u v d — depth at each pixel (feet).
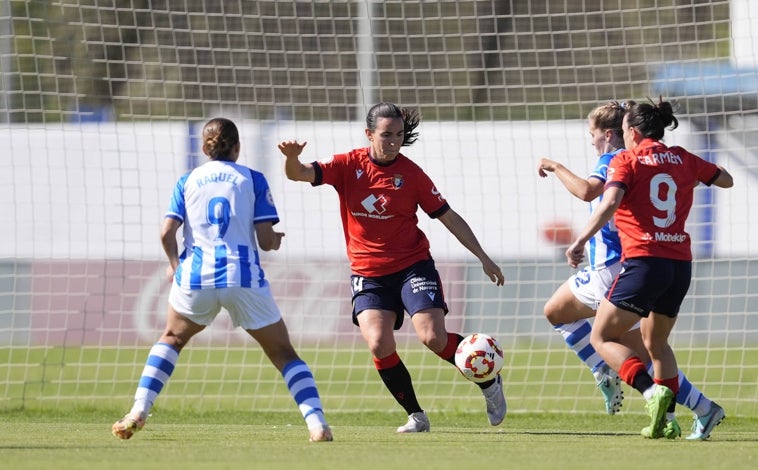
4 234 163.53
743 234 144.36
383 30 170.30
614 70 162.40
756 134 134.21
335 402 119.65
